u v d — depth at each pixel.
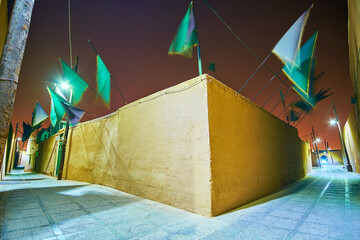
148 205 4.94
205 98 4.58
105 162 8.35
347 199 5.53
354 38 6.94
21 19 3.27
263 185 6.60
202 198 4.18
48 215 4.04
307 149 18.62
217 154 4.49
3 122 2.84
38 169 19.39
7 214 4.03
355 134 15.25
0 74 2.95
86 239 2.85
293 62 6.35
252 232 3.10
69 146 11.98
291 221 3.64
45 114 14.73
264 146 7.26
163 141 5.48
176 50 6.41
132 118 6.97
